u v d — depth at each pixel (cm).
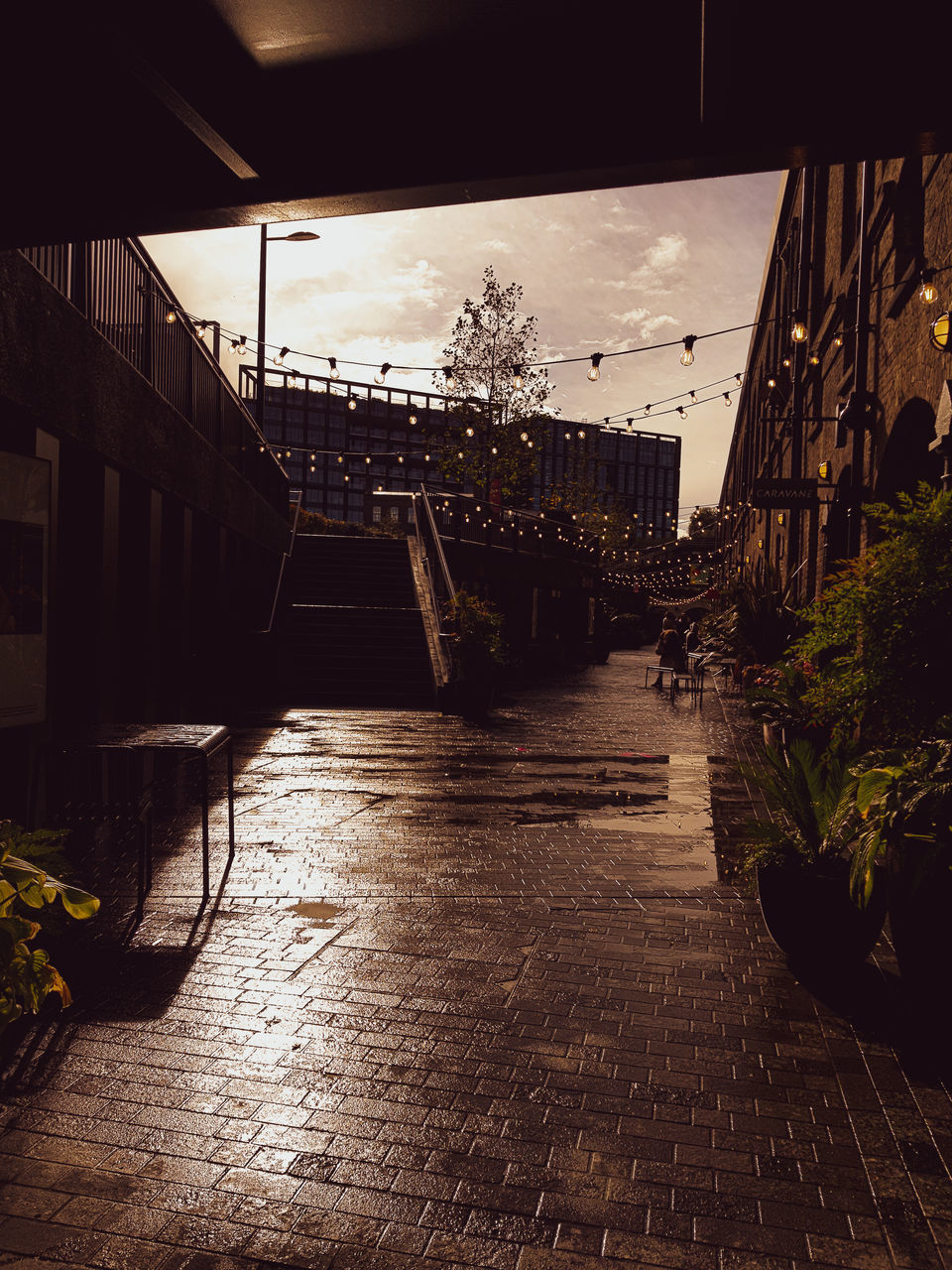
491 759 1157
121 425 786
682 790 975
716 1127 332
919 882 395
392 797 920
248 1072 365
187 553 1079
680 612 5341
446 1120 333
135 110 347
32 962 263
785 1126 333
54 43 303
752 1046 393
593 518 5647
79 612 752
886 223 1038
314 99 348
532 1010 425
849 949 445
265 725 1428
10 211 376
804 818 474
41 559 611
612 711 1741
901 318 968
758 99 303
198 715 1221
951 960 399
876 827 409
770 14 293
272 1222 277
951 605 484
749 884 594
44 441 629
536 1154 314
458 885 620
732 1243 271
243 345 1304
